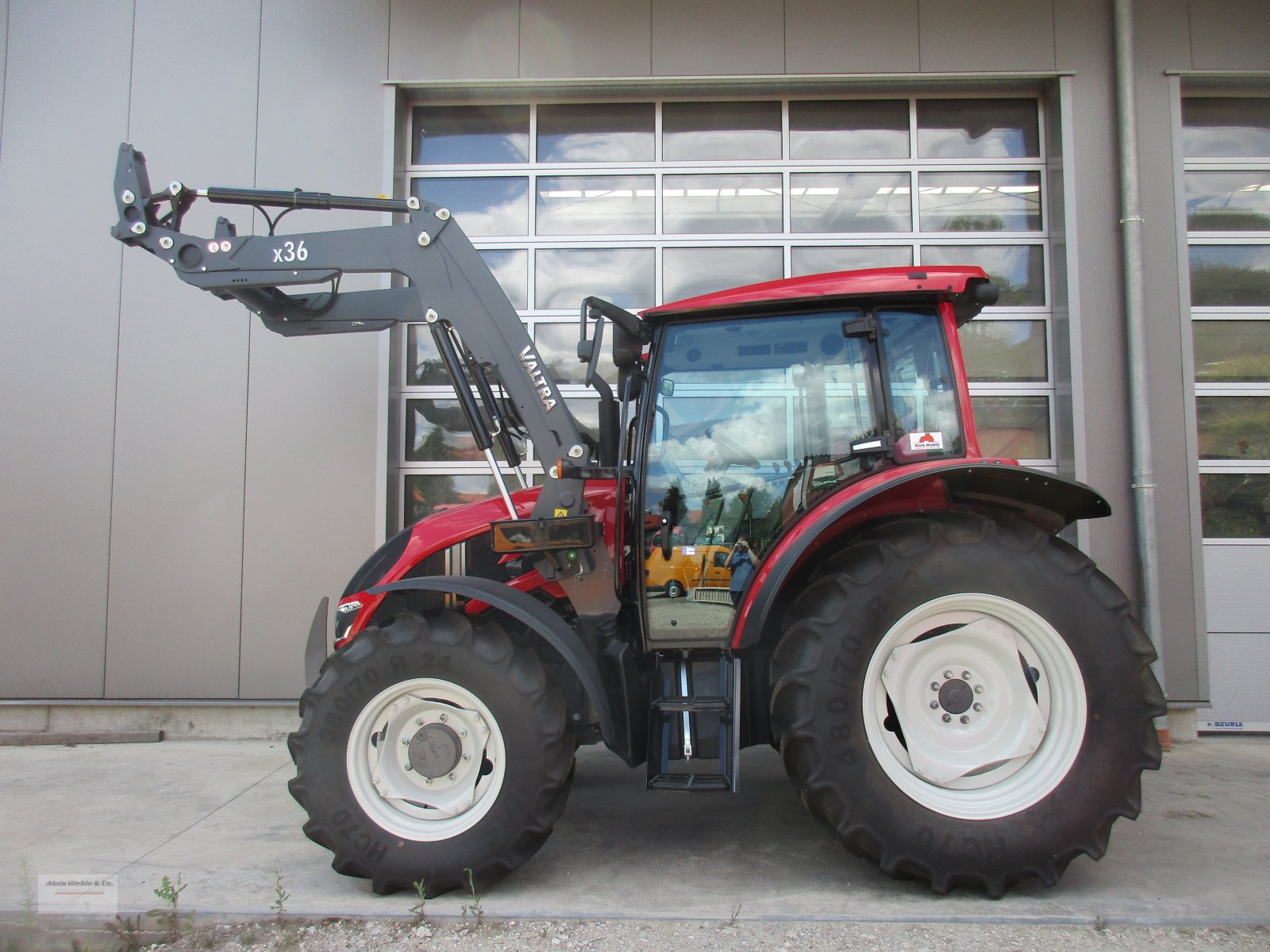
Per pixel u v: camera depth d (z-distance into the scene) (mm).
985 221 5160
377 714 2674
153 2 4988
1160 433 4777
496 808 2564
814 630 2559
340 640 3186
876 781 2504
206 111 4977
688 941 2326
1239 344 4938
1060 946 2271
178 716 4797
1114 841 3043
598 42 5039
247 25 5000
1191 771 4039
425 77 5020
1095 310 4855
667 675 2900
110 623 4766
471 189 5270
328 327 3717
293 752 2648
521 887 2680
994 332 5098
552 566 2979
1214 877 2695
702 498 2945
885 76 5000
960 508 2852
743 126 5250
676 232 5207
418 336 5113
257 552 4793
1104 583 2596
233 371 4840
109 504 4805
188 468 4824
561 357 5184
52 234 4891
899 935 2338
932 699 2639
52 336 4859
